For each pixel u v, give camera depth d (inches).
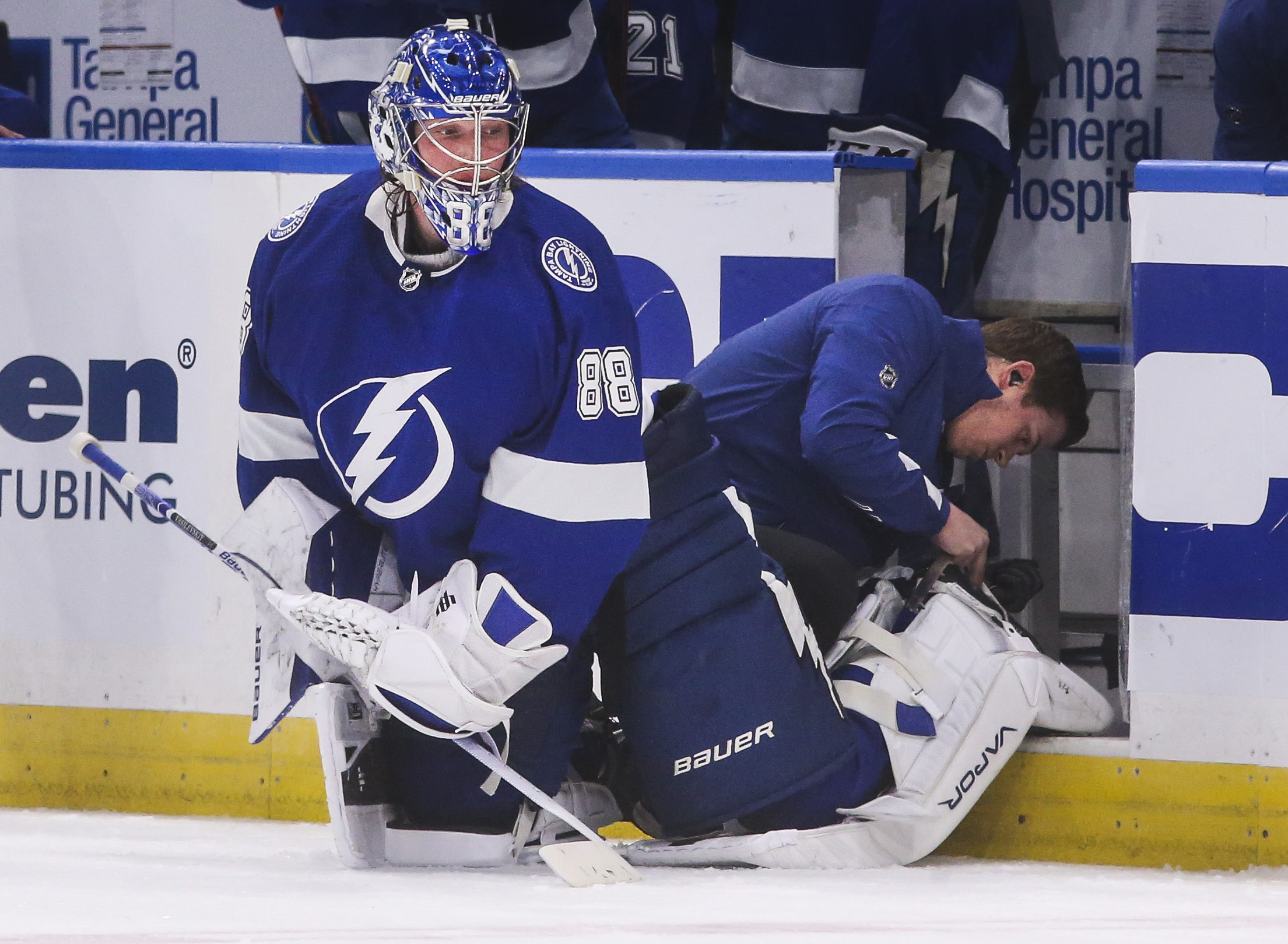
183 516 395.5
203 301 461.1
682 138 642.2
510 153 359.3
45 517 469.4
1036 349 457.1
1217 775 412.2
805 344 434.9
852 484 414.3
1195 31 657.6
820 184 446.9
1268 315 407.2
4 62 695.1
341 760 368.5
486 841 378.0
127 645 466.6
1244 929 294.2
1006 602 457.7
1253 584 409.7
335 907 302.7
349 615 352.5
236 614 460.1
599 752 417.1
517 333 360.5
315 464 388.8
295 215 384.5
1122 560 430.3
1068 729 420.8
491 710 353.4
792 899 326.6
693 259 452.1
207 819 458.6
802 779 383.2
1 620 471.8
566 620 360.2
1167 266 411.5
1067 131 665.0
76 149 464.4
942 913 310.0
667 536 382.3
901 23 584.7
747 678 381.7
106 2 692.7
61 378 467.8
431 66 350.9
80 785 471.2
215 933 268.1
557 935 271.1
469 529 371.9
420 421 362.6
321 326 371.6
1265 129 603.5
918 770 393.4
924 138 596.4
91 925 275.4
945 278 609.0
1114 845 418.6
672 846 389.1
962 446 463.2
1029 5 623.8
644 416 391.2
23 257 468.1
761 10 616.4
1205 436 410.9
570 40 536.7
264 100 684.7
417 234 371.6
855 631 408.2
